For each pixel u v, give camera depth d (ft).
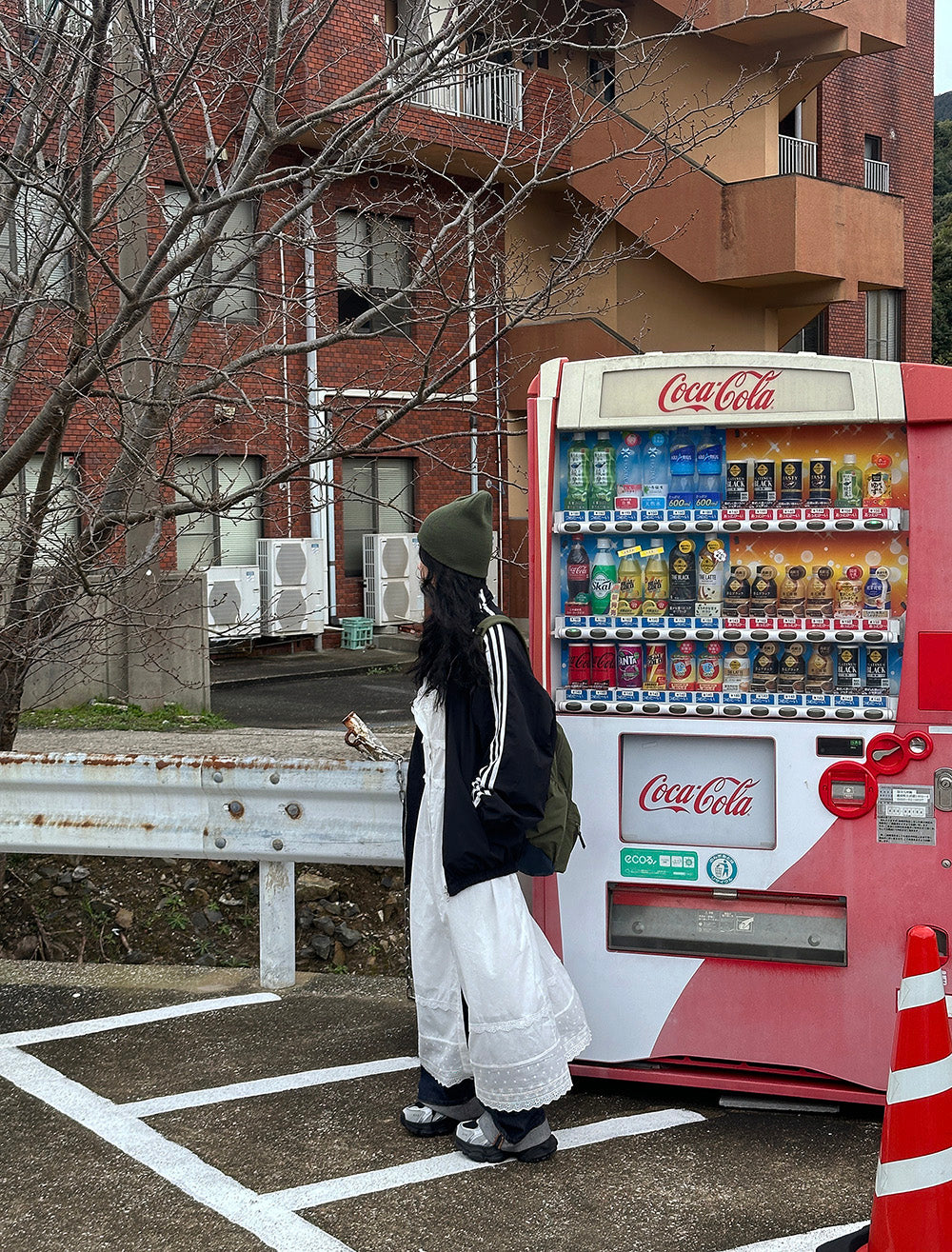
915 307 76.95
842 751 12.75
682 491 13.98
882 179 73.51
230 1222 10.71
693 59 56.85
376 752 15.72
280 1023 15.49
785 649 13.57
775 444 13.85
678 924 13.42
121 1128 12.56
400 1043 14.79
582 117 22.20
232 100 36.01
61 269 27.43
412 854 12.17
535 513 13.83
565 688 13.93
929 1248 9.23
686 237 54.70
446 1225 10.63
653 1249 10.23
